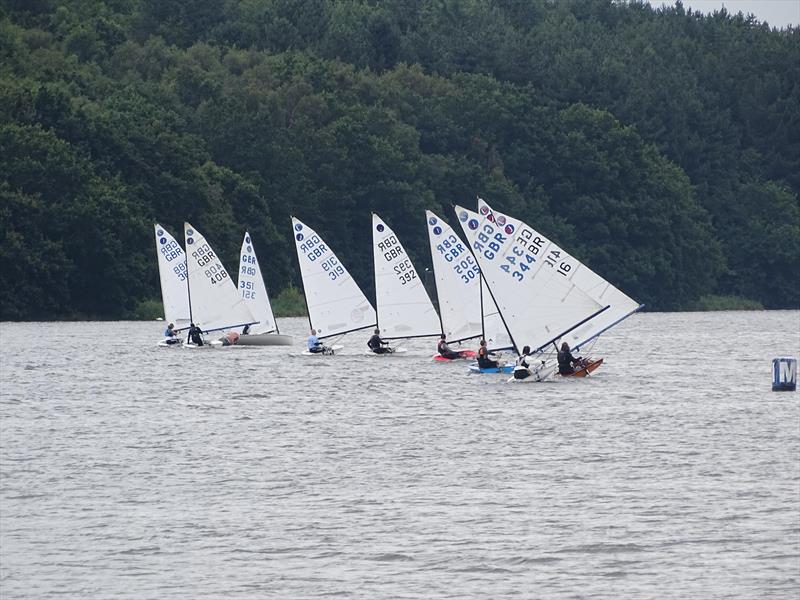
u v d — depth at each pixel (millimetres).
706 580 84250
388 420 147250
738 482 110062
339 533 95375
